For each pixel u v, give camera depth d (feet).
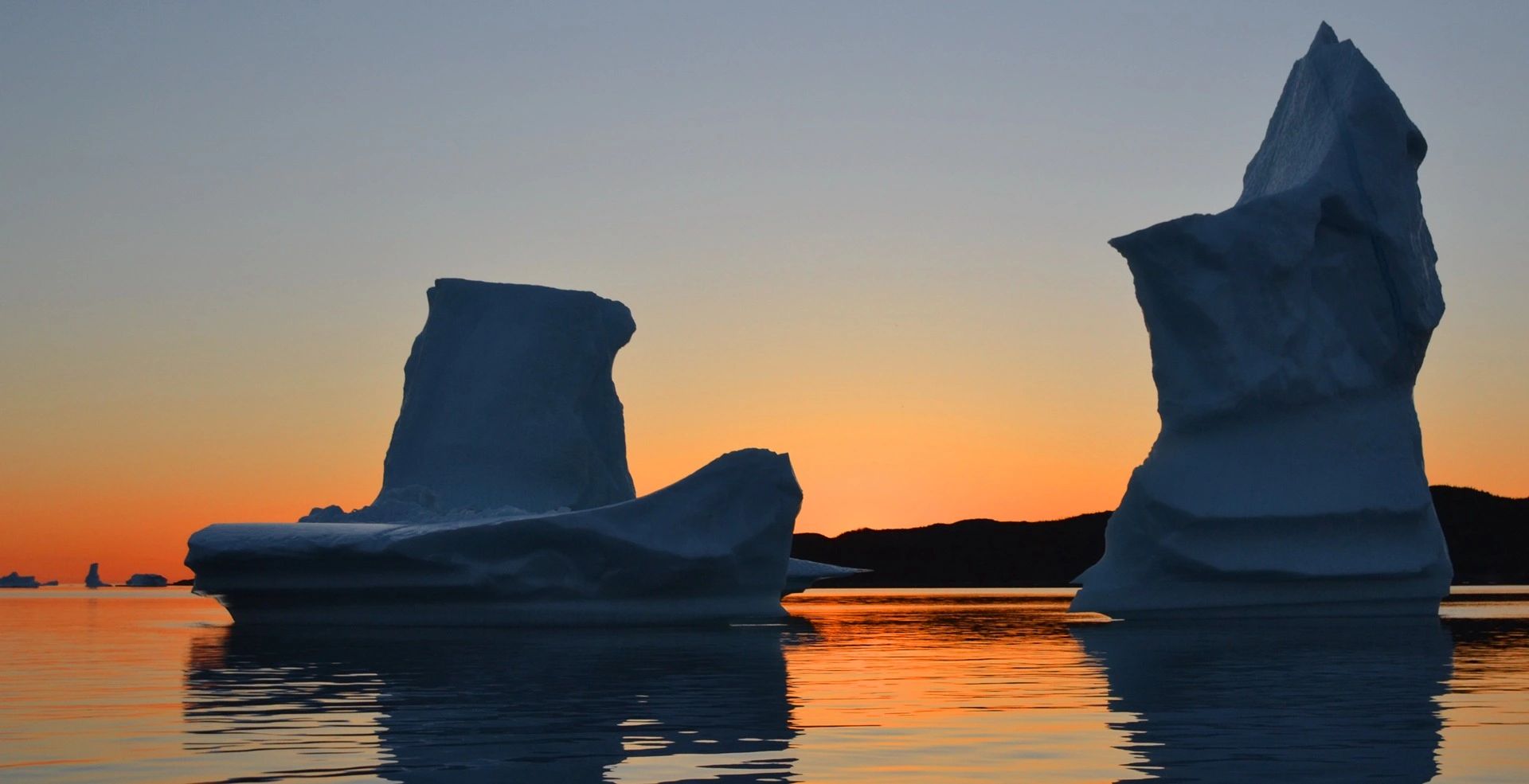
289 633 92.53
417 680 55.88
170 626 105.70
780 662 64.64
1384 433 107.14
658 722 42.11
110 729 40.88
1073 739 38.19
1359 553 104.37
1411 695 49.37
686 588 97.45
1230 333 103.40
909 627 98.07
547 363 128.77
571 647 75.66
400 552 92.53
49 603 178.60
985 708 45.73
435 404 129.39
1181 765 33.88
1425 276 108.37
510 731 40.09
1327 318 106.42
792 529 101.76
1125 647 75.15
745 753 35.94
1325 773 32.73
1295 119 117.60
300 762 34.78
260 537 97.19
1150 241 104.53
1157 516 103.91
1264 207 103.86
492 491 124.06
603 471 134.00
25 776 32.89
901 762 34.50
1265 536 103.19
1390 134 107.14
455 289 132.26
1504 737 38.47
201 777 32.60
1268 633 88.38
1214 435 105.09
